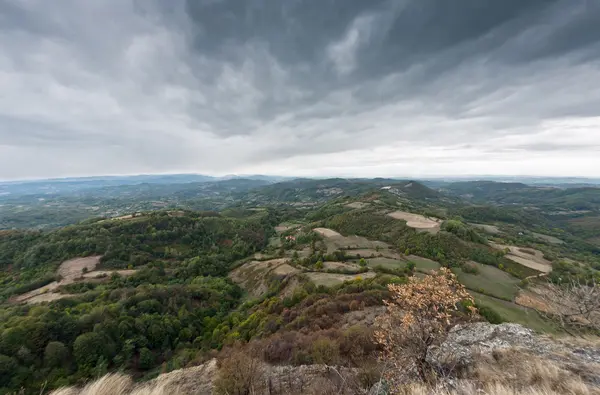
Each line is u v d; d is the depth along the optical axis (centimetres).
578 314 1272
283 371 1789
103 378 1027
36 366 2986
